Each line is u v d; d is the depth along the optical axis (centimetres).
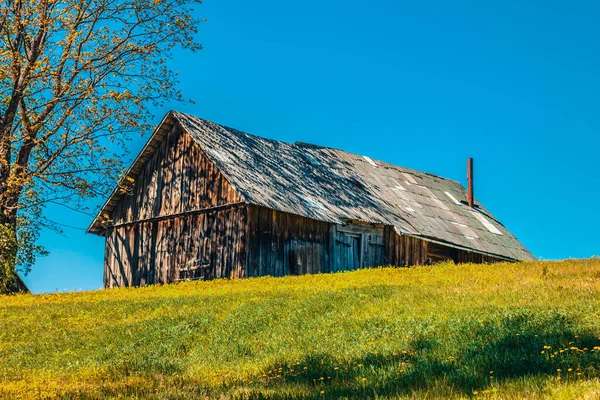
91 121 3444
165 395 1045
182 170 3669
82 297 2778
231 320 1816
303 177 4044
